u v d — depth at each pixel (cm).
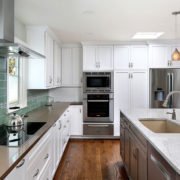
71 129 543
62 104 504
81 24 374
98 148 471
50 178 275
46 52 397
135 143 259
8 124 253
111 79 532
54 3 276
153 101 517
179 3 275
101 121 537
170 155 147
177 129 263
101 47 538
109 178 326
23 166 164
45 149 244
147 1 269
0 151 163
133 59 534
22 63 346
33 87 389
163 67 526
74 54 574
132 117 309
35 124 269
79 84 576
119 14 318
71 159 404
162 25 380
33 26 381
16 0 265
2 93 271
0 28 218
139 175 238
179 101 507
